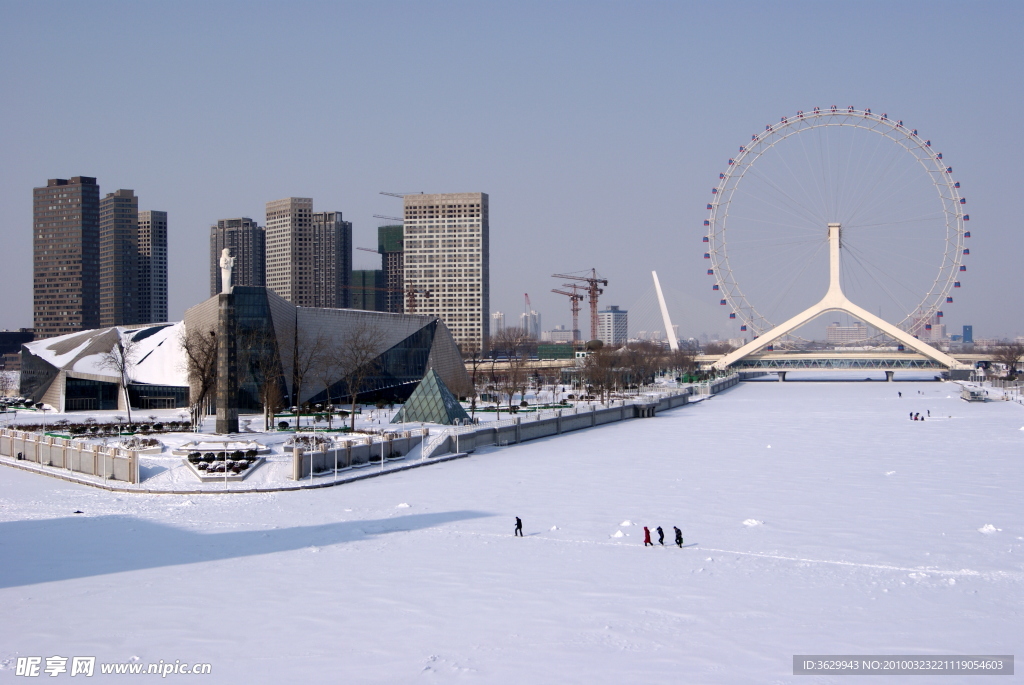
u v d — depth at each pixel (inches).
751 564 2807.6
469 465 5246.1
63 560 2886.3
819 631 2170.3
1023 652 2018.9
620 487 4350.4
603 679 1875.0
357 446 4913.9
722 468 5039.4
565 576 2677.2
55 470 4845.0
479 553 2974.9
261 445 4685.0
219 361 4901.6
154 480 4333.2
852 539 3149.6
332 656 2015.3
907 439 6530.5
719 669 1926.7
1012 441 6304.1
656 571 2731.3
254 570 2755.9
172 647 2075.5
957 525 3376.0
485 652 2036.2
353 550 3016.7
